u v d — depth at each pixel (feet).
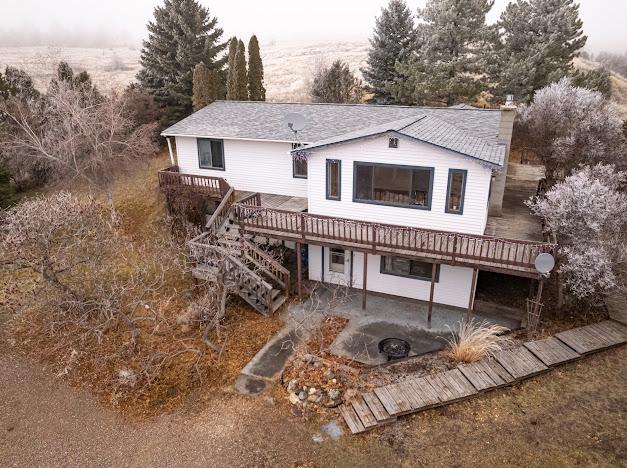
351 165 48.16
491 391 36.65
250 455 32.55
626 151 63.21
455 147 43.19
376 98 106.93
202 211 64.28
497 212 54.13
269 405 36.83
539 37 92.99
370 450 32.30
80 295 49.14
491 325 45.55
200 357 42.65
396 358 41.42
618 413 33.45
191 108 101.55
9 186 74.43
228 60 96.89
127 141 82.02
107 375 41.57
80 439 34.94
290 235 49.42
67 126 74.64
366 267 47.26
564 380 37.11
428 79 92.53
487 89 95.50
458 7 92.63
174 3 97.14
